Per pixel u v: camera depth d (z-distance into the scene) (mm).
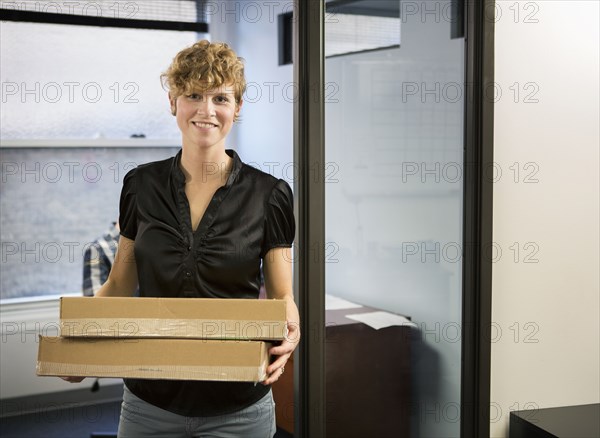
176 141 4289
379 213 2537
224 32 3959
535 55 2598
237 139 3867
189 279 1676
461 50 2582
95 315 1547
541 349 2711
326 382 2518
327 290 2496
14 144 3920
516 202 2631
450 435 2684
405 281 2598
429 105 2562
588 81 2674
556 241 2693
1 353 3803
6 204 4000
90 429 3621
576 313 2746
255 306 1541
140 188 1723
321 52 2355
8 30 3920
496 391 2670
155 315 1549
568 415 2666
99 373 1550
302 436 2465
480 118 2547
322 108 2373
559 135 2656
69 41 4043
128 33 4164
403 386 2621
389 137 2525
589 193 2719
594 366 2787
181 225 1685
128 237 1766
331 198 2471
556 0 2604
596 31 2662
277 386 3160
